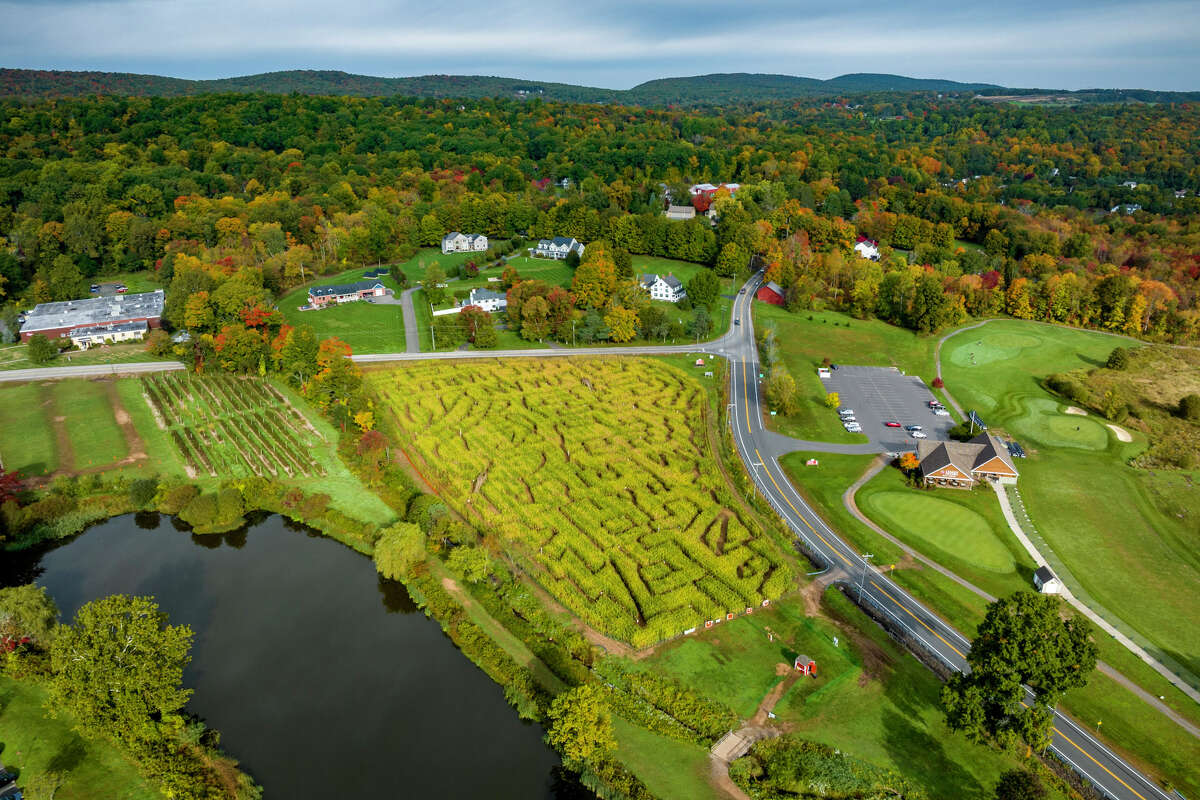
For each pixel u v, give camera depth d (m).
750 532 115.69
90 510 123.25
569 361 183.12
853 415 160.62
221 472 133.88
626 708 82.75
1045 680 72.75
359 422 141.62
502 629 96.06
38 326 195.88
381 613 102.25
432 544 111.00
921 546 113.81
